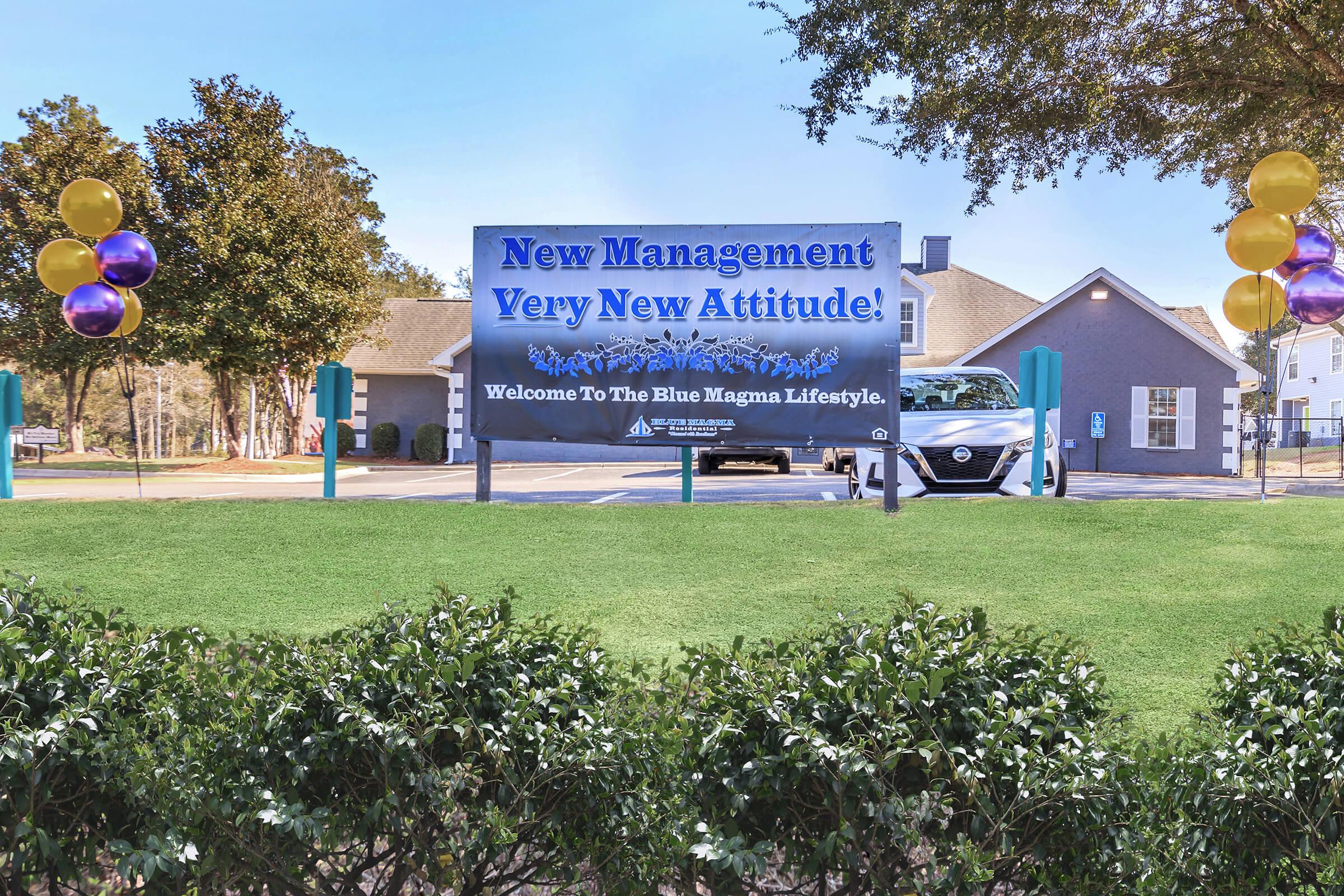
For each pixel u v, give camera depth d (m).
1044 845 2.24
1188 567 7.16
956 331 28.19
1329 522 8.74
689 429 11.20
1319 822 2.26
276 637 2.68
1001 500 10.34
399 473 23.34
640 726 2.42
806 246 11.03
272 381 31.69
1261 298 10.32
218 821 2.35
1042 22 12.36
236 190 22.25
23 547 8.21
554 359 11.30
